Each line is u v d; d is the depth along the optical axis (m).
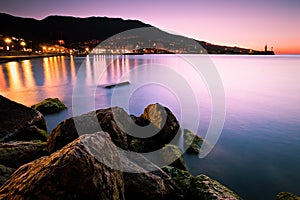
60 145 6.21
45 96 23.03
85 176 2.85
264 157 9.69
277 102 21.05
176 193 5.21
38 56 102.50
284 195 5.77
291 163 9.25
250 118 15.58
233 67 66.81
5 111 8.95
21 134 8.58
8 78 36.44
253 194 7.19
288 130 13.21
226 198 4.87
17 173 3.31
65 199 2.73
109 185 3.17
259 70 56.41
